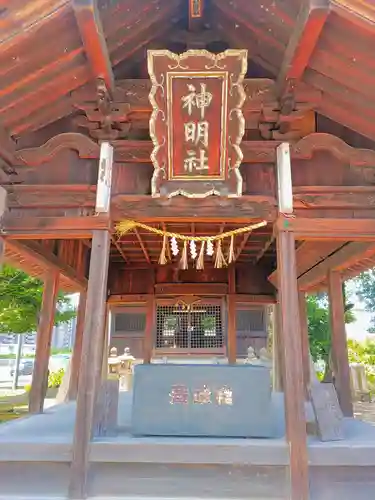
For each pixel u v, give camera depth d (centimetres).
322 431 438
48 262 671
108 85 457
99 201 457
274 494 390
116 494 388
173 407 459
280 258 445
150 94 414
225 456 395
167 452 396
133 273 1005
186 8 512
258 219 464
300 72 436
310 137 477
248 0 441
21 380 2261
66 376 891
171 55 392
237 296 969
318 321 1714
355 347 1945
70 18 370
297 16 388
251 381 466
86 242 872
